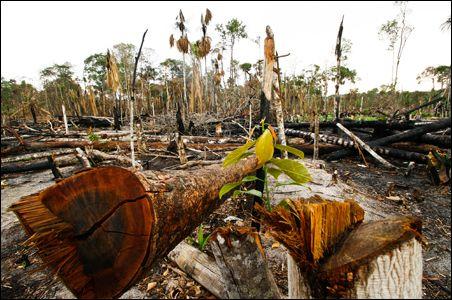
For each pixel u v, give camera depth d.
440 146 5.81
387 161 5.58
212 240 1.22
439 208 3.30
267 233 1.14
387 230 1.06
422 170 5.14
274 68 3.25
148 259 1.20
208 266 1.84
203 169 2.16
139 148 5.55
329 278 0.97
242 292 1.22
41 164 5.46
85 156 4.72
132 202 1.17
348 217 1.19
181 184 1.58
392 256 0.95
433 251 2.38
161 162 5.48
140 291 1.84
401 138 6.02
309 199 1.27
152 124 11.38
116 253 1.18
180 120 8.85
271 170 1.59
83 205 1.12
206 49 15.18
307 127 8.45
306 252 1.05
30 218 1.01
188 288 1.83
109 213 1.15
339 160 6.06
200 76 17.05
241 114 10.21
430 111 18.38
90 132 7.47
